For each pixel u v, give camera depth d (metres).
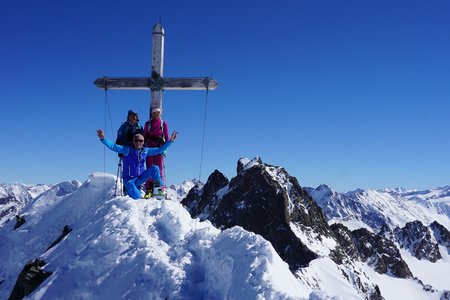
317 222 155.38
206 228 12.11
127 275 11.09
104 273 11.59
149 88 17.59
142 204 13.98
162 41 17.44
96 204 19.86
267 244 10.04
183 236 12.38
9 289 17.75
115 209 13.72
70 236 14.23
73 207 20.95
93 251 12.31
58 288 11.71
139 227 12.77
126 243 12.10
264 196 138.62
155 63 17.34
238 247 10.30
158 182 15.81
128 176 15.80
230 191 144.50
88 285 11.45
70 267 12.15
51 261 13.52
